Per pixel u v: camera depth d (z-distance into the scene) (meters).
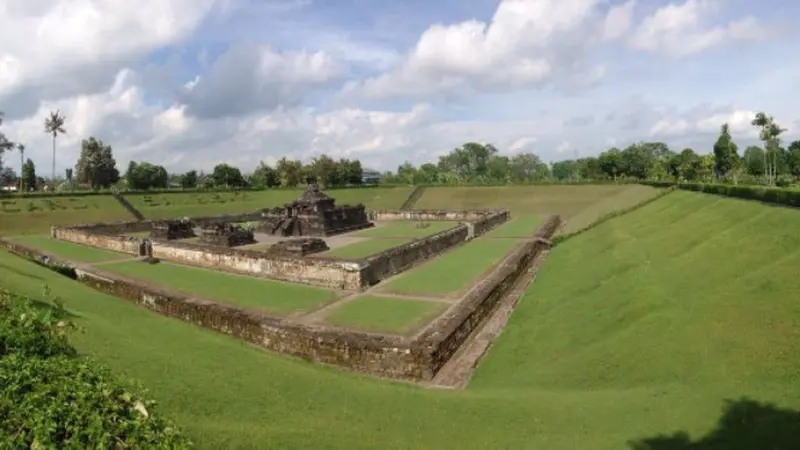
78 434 5.40
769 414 10.31
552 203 71.62
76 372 6.67
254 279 29.89
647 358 14.77
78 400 5.88
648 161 106.88
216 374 11.93
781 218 23.23
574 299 22.64
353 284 26.89
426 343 17.05
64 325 8.95
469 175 154.12
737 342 13.89
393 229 54.09
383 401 12.66
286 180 101.12
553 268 31.45
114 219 64.56
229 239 42.50
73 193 70.81
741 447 9.41
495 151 158.12
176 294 25.56
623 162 98.00
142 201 73.94
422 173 134.38
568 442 10.36
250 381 12.07
